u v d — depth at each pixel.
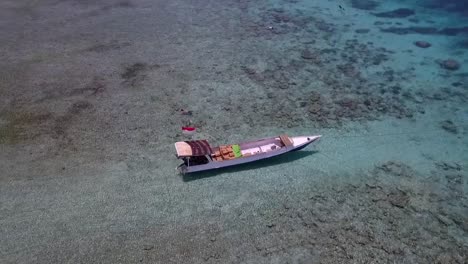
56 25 38.34
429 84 30.91
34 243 18.50
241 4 44.19
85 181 21.81
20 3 42.62
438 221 20.20
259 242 18.84
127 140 24.70
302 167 23.16
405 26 39.38
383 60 33.94
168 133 25.34
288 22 40.31
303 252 18.45
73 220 19.64
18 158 23.16
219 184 21.88
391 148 24.83
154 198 20.95
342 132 25.97
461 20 40.16
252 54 34.56
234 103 28.30
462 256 18.52
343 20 40.78
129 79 30.58
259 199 21.06
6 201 20.48
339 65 33.22
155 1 44.16
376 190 21.88
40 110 27.00
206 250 18.44
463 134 26.12
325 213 20.42
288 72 32.09
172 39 36.50
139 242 18.72
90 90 29.17
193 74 31.44
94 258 17.97
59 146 24.11
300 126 26.31
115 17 40.28
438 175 22.95
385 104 28.70
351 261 18.09
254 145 23.38
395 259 18.27
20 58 32.84
